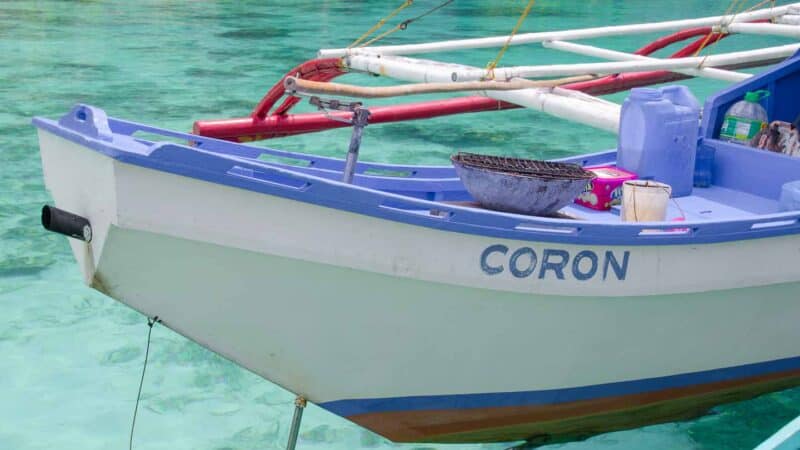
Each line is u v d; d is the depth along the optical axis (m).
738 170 5.05
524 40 7.14
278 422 4.70
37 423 4.56
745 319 4.46
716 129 5.29
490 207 4.02
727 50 16.91
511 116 12.01
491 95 6.08
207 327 3.68
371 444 4.55
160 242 3.38
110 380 5.02
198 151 3.27
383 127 11.27
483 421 4.35
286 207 3.45
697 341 4.42
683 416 4.83
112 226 3.32
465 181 4.04
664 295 4.13
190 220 3.36
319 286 3.64
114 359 5.26
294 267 3.56
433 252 3.67
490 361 4.09
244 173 4.31
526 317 3.96
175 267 3.47
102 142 3.25
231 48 16.55
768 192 4.91
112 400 4.81
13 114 11.13
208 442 4.46
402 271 3.66
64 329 5.60
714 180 5.16
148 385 4.98
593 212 4.62
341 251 3.56
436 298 3.79
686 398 4.71
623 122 4.83
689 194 4.93
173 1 23.61
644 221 4.23
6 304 5.89
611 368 4.34
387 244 3.61
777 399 5.05
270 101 7.39
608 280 3.98
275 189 3.40
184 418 4.67
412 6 23.80
